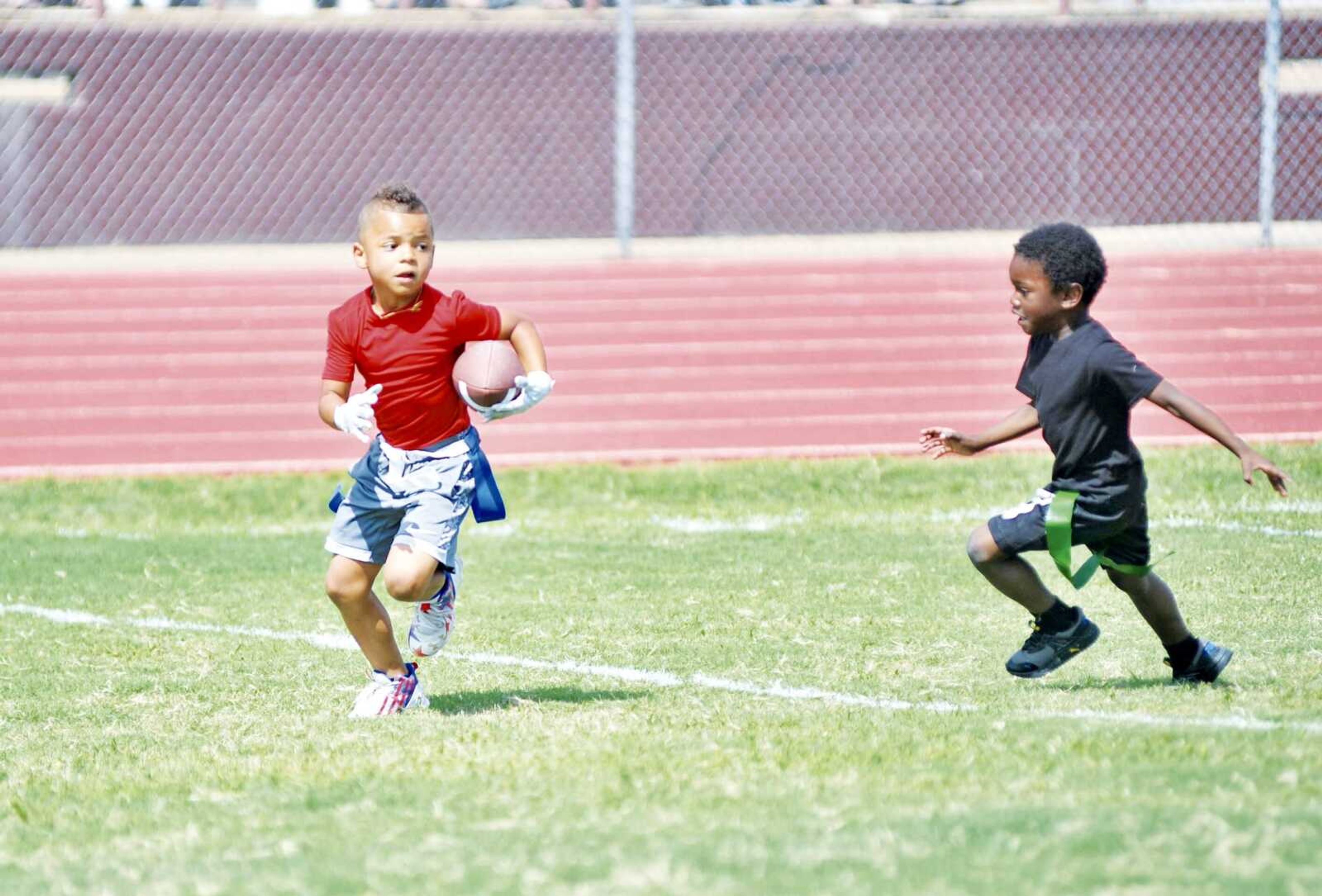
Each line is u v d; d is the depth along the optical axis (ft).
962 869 35.35
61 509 115.34
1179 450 124.16
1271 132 165.07
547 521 108.27
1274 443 128.26
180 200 197.77
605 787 43.57
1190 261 160.97
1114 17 196.13
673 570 88.22
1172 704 53.62
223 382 140.67
